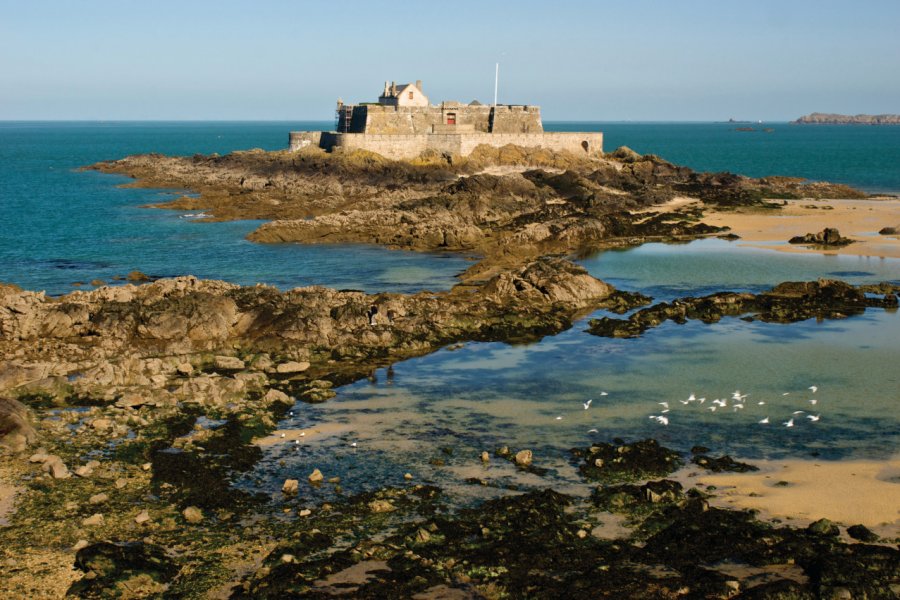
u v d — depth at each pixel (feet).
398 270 214.07
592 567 77.61
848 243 242.99
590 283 182.09
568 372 137.18
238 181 391.86
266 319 154.92
